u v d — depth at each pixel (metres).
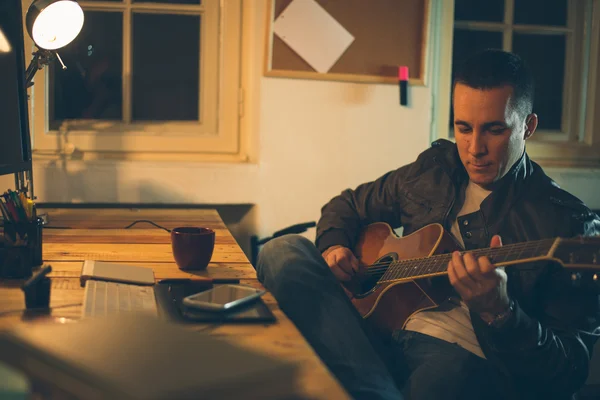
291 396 0.68
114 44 2.47
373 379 1.14
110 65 2.47
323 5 2.46
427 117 2.55
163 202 2.41
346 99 2.50
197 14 2.49
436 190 1.68
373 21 2.50
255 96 2.45
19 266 1.28
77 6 1.87
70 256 1.49
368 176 2.53
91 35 2.45
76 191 2.35
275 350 0.90
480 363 1.38
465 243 1.55
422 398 1.31
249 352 0.70
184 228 1.46
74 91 2.46
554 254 1.17
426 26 2.52
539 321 1.41
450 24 2.58
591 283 1.36
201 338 0.73
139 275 1.28
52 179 2.33
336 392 0.74
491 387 1.35
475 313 1.40
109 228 1.86
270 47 2.44
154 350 0.68
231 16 2.48
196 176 2.42
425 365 1.39
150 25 2.49
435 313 1.53
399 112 2.53
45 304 1.09
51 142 2.40
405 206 1.75
